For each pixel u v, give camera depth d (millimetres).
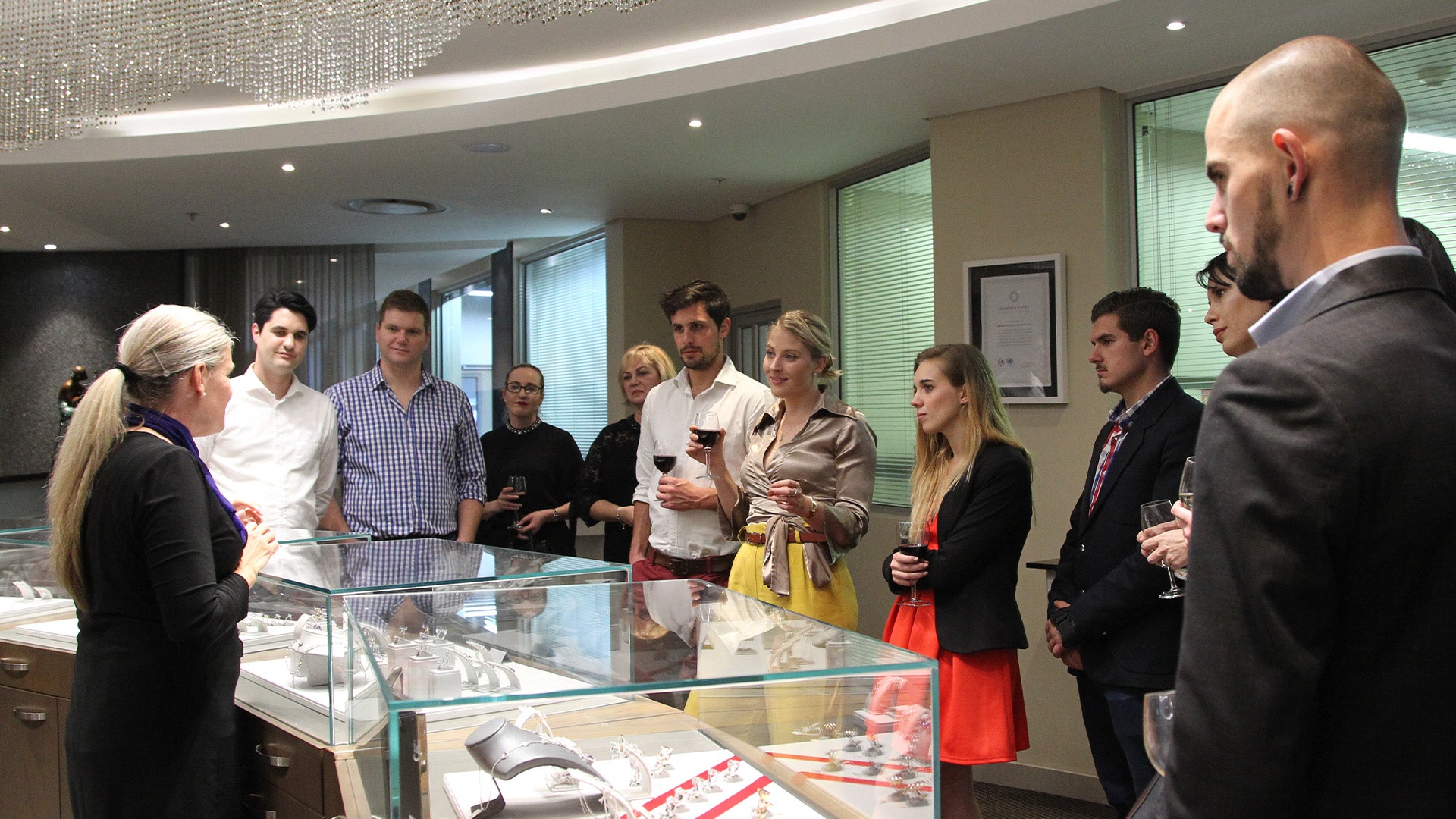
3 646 2529
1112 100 4008
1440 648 758
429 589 1796
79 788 1802
